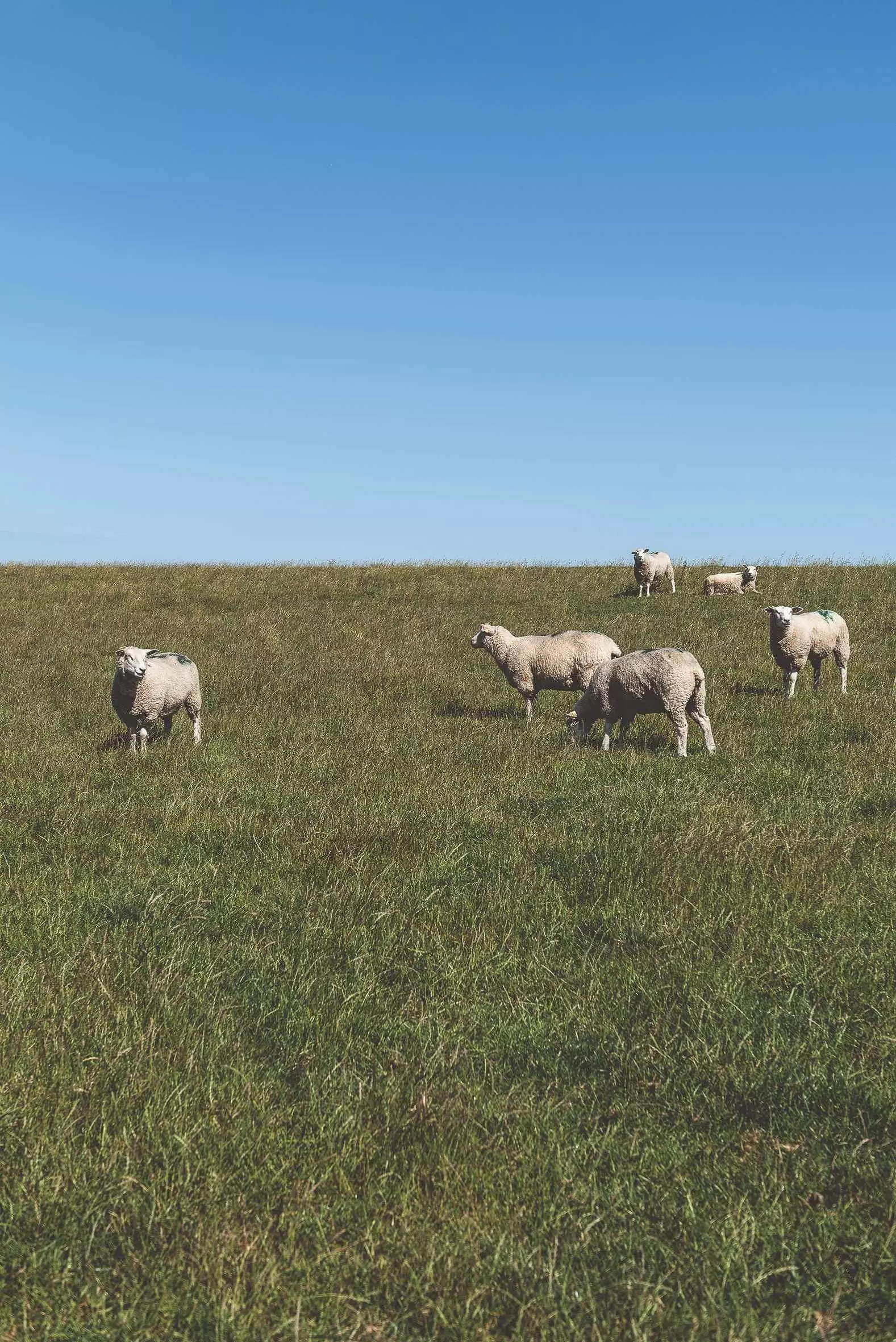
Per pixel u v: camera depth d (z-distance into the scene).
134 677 11.02
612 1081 4.24
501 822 7.97
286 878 6.78
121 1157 3.63
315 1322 2.92
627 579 27.95
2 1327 2.91
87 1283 3.07
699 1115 3.96
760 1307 3.00
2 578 28.28
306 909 6.13
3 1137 3.73
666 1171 3.62
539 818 8.15
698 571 29.11
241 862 7.12
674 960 5.33
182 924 5.97
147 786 9.40
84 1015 4.70
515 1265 3.10
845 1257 3.21
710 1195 3.48
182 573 29.73
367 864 6.97
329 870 6.89
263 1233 3.24
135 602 25.20
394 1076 4.21
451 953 5.54
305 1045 4.54
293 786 9.37
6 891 6.48
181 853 7.39
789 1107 4.00
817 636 14.28
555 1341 2.86
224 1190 3.47
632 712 11.23
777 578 26.61
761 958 5.38
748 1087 4.12
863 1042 4.47
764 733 11.62
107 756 10.84
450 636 20.89
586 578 28.06
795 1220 3.34
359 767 10.14
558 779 9.54
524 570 30.05
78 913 6.11
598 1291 3.05
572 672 13.16
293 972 5.30
